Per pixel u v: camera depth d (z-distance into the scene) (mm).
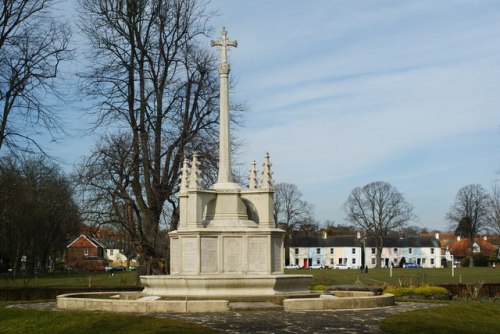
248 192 28375
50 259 115125
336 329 19094
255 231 27078
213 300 24094
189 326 19250
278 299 25688
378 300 25344
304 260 180375
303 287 27594
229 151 29562
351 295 29266
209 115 42844
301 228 131875
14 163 50250
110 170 39469
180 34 42406
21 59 36625
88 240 137750
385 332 18922
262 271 26969
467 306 26094
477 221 136500
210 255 26844
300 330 18828
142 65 41906
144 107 41500
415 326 19984
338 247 181250
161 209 41500
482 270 107125
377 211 133875
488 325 22281
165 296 26250
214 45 30312
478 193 137000
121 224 40500
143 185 42594
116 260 165750
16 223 63281
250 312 23078
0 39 36219
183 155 38281
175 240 28047
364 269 116625
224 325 19734
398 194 134500
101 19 41312
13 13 36281
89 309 24547
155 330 18812
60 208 60906
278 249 27578
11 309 24609
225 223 27766
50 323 21328
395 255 183125
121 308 23625
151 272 40812
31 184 71750
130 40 41531
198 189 27578
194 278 25906
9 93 36562
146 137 40406
